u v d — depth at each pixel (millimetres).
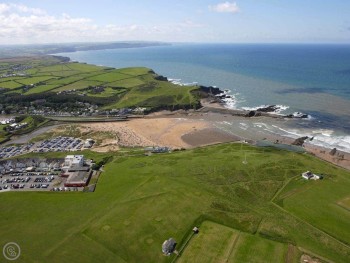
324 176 112125
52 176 118125
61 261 74438
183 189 103500
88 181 112500
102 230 84625
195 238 81812
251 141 154000
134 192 102500
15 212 94938
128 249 78062
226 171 115875
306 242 80125
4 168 127250
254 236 82312
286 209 93875
